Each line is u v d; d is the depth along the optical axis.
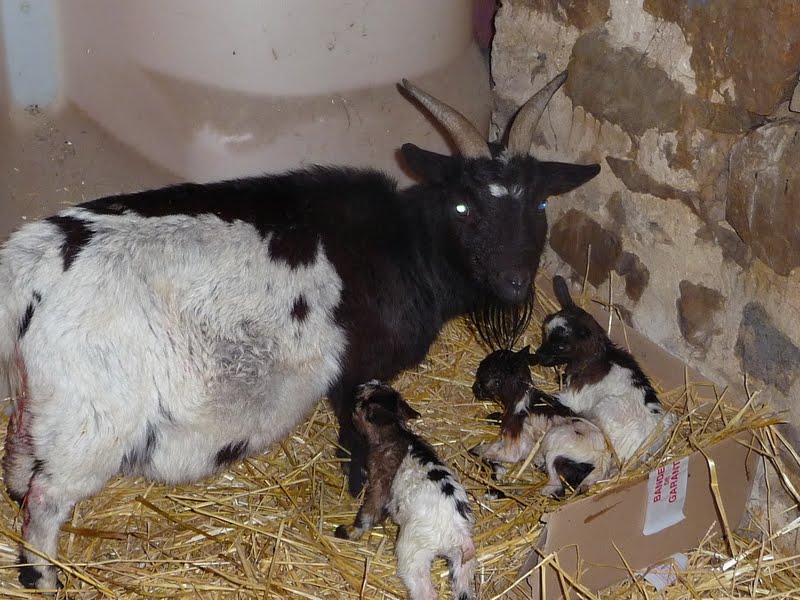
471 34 2.54
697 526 2.06
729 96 2.03
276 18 2.27
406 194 2.13
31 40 2.42
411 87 2.12
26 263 1.81
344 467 2.15
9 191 2.46
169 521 2.03
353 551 2.00
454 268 2.14
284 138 2.36
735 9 1.99
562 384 2.25
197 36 2.28
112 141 2.42
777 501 2.08
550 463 2.07
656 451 2.10
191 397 1.88
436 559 1.99
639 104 2.21
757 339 2.08
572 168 2.13
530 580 1.91
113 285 1.81
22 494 1.90
